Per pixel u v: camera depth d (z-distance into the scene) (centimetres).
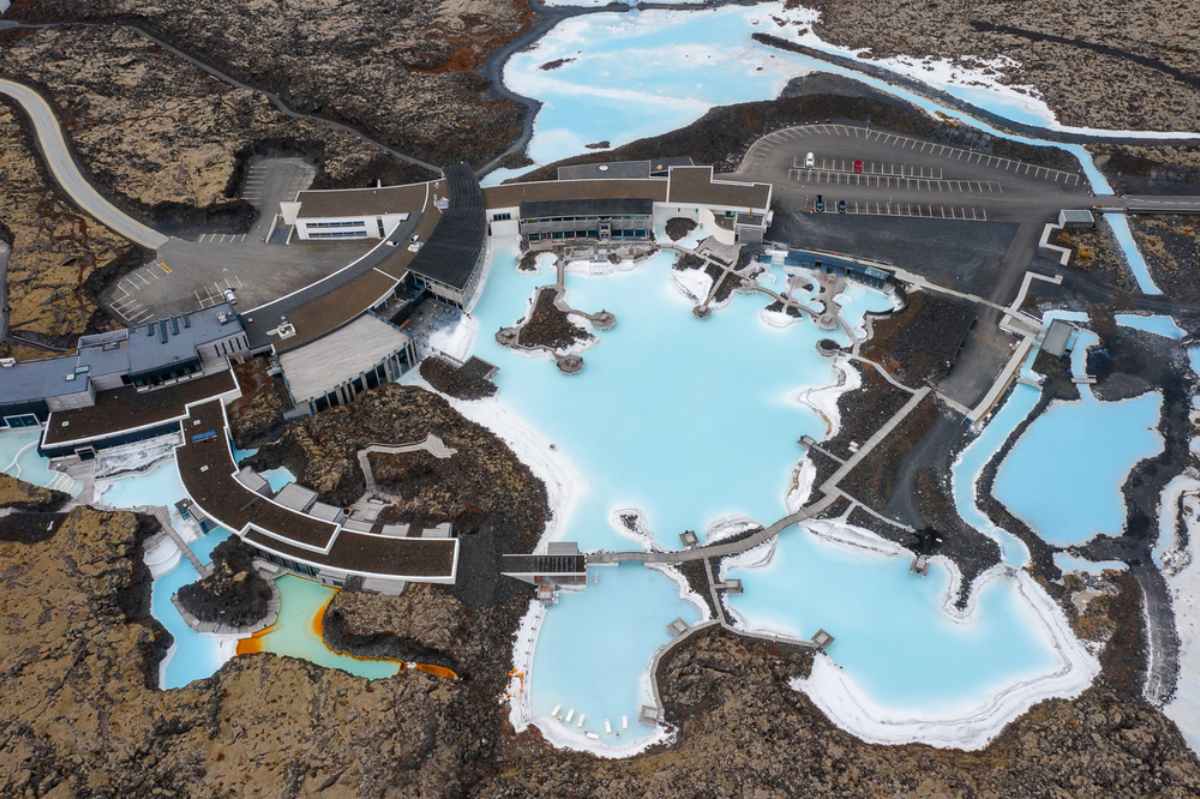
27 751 7688
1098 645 9031
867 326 12631
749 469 10838
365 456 10638
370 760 7694
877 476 10644
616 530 10131
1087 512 10344
